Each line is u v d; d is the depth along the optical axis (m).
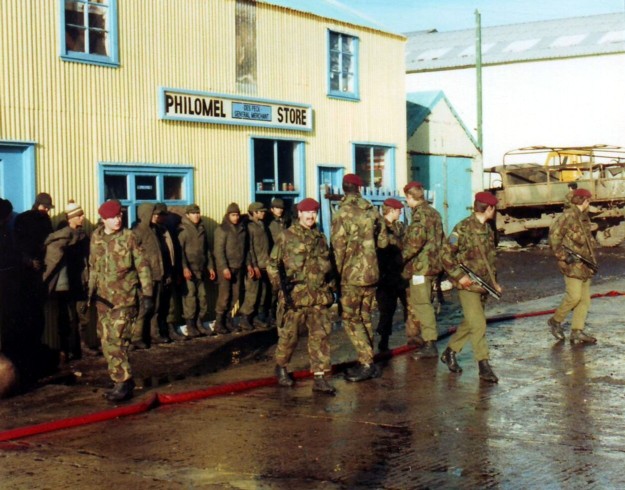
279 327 8.80
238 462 6.26
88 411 7.82
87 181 11.46
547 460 6.23
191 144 12.97
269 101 14.28
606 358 10.12
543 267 21.12
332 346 11.25
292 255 8.50
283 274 8.67
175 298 12.20
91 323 11.08
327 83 15.62
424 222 10.33
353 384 8.95
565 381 8.91
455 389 8.62
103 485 5.80
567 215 10.98
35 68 10.85
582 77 39.09
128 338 8.36
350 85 16.36
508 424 7.24
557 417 7.46
